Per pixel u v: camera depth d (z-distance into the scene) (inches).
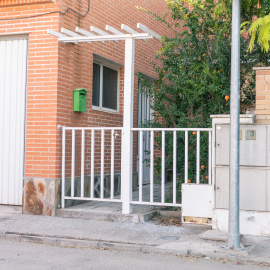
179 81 322.3
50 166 308.8
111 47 385.7
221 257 217.2
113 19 389.4
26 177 313.4
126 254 227.5
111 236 253.8
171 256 222.8
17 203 325.7
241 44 327.6
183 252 223.6
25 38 326.3
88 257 220.5
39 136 312.8
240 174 259.8
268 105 265.3
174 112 327.0
